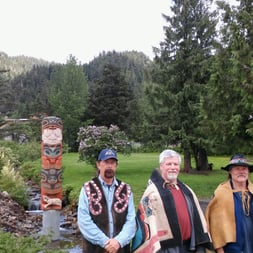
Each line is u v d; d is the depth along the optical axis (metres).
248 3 12.34
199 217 4.01
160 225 3.88
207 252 4.06
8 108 34.88
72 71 47.69
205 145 18.16
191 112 18.80
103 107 41.00
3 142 28.83
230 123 11.76
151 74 20.52
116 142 17.17
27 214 11.58
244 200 4.16
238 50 11.20
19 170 19.91
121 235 3.91
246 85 10.73
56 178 9.05
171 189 4.04
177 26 20.12
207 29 19.81
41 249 4.78
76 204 11.25
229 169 4.28
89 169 20.34
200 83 19.75
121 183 4.21
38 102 51.91
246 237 4.06
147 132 20.30
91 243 3.99
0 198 11.71
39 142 32.41
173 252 3.83
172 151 4.13
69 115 42.31
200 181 15.33
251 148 12.08
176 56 19.80
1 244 4.56
